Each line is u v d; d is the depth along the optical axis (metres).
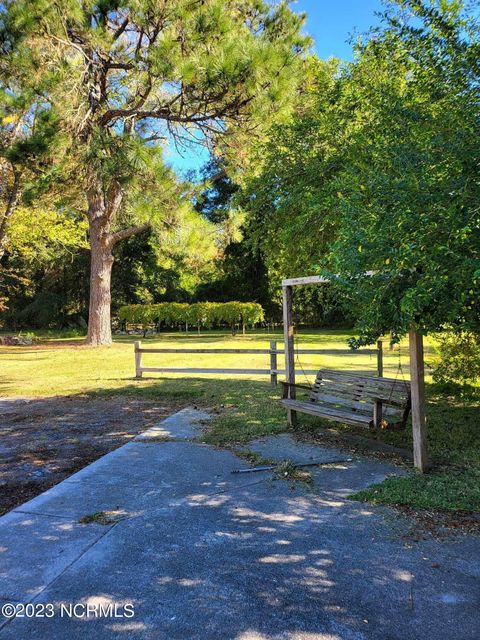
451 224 2.89
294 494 4.11
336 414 5.43
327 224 7.00
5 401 8.96
